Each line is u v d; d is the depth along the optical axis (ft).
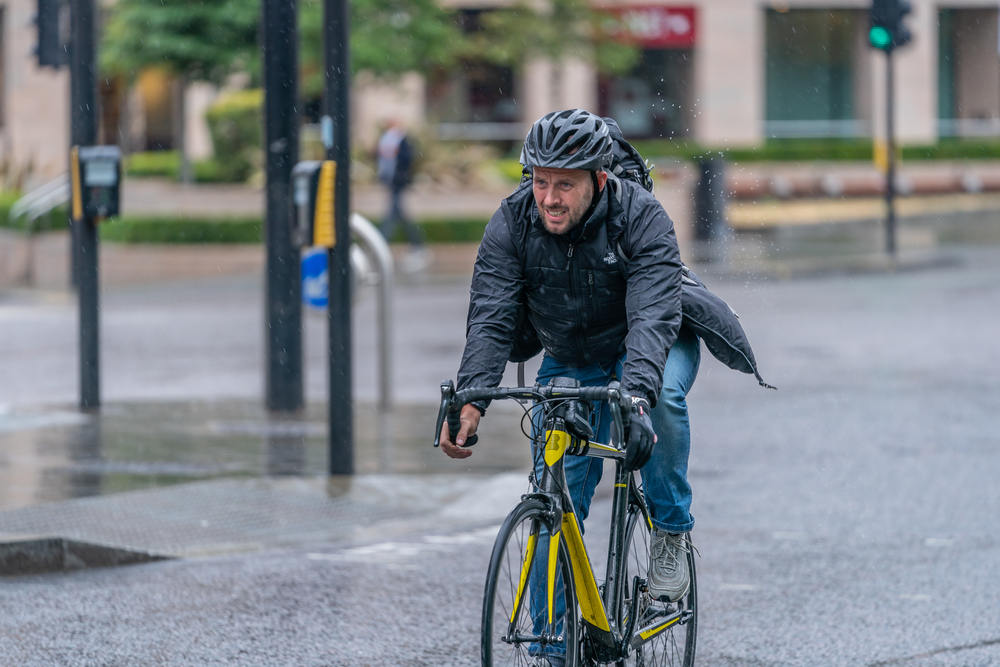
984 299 156.15
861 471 75.00
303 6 224.94
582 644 36.60
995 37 344.28
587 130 34.96
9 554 55.42
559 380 35.42
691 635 41.68
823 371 108.88
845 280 181.47
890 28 191.42
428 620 49.52
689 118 323.98
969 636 47.39
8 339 131.95
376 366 114.42
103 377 109.19
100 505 64.95
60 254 187.52
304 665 44.39
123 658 44.88
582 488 38.93
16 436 83.30
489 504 67.26
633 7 315.37
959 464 76.28
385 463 76.23
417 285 182.29
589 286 37.19
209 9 214.90
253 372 111.86
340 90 71.26
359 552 59.21
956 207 280.51
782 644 46.65
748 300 159.74
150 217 189.88
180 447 80.23
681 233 211.41
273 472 73.72
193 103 304.91
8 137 299.17
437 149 241.96
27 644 46.21
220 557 58.23
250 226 190.70
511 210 37.29
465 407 35.96
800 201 277.85
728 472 75.31
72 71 94.17
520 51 256.93
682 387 38.93
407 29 226.17
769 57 339.36
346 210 71.72
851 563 57.11
